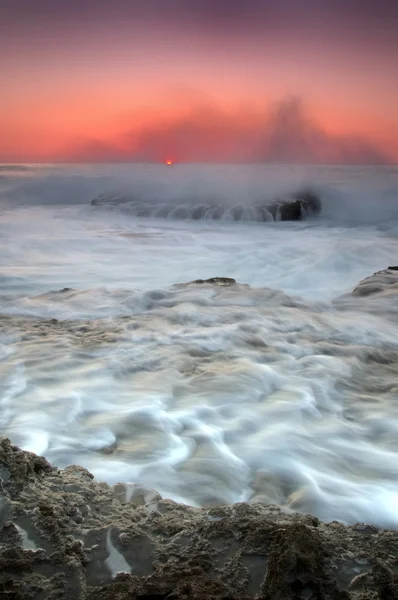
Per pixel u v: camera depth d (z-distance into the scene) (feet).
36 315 22.26
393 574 6.76
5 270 34.04
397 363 17.69
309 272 34.94
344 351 18.29
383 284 27.71
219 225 64.49
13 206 82.48
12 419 12.61
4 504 7.88
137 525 7.89
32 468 9.06
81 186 97.66
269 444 11.74
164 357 17.13
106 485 9.32
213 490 9.90
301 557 6.72
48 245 43.57
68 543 7.18
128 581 6.63
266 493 9.93
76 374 15.57
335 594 6.42
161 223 65.57
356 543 7.55
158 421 12.72
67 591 6.39
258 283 32.91
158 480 10.19
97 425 12.42
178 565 6.93
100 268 36.09
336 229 59.52
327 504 9.55
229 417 13.12
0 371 15.49
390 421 13.20
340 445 11.88
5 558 6.79
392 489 10.17
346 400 14.58
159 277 33.94
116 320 21.22
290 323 21.11
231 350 18.06
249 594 6.42
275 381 15.55
